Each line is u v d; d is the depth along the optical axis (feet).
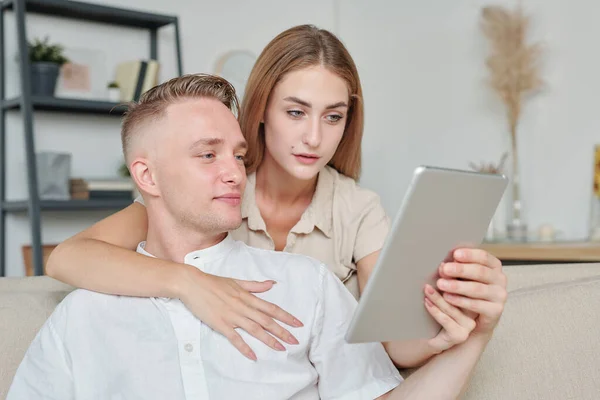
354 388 3.63
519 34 11.35
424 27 13.12
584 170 11.09
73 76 11.47
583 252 9.11
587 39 11.02
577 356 3.74
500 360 3.73
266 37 13.85
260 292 3.75
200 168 3.62
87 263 3.83
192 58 13.00
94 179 11.03
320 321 3.77
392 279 2.77
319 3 14.46
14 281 4.41
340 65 4.37
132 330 3.68
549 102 11.45
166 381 3.57
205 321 3.55
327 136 4.42
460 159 12.62
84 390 3.65
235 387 3.54
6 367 3.78
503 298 2.99
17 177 11.30
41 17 11.38
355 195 4.99
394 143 13.70
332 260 4.92
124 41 12.21
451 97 12.73
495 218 11.21
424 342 3.39
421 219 2.68
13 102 10.61
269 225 5.00
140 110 3.75
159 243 3.93
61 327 3.76
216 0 13.26
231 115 3.72
